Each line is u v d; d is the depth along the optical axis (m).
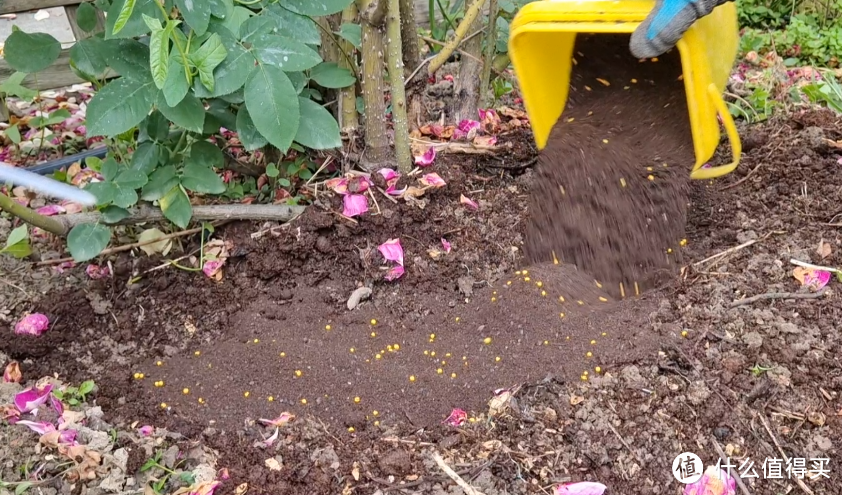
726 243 2.05
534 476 1.48
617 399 1.59
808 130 2.39
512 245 2.12
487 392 1.68
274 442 1.58
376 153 2.23
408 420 1.64
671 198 1.94
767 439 1.52
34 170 2.45
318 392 1.72
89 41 1.80
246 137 1.88
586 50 2.12
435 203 2.19
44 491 1.44
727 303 1.80
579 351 1.70
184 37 1.73
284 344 1.86
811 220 2.08
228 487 1.47
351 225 2.07
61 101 3.03
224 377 1.78
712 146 1.77
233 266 2.08
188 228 2.13
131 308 1.98
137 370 1.83
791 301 1.80
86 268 2.07
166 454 1.53
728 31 1.90
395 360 1.81
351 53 2.27
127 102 1.73
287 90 1.72
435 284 2.03
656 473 1.47
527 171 2.37
